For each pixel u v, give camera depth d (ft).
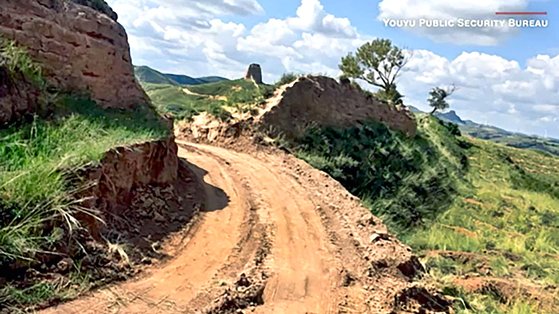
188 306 22.30
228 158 62.03
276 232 35.65
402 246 37.24
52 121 29.68
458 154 124.06
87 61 39.17
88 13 40.50
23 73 29.63
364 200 68.08
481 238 58.18
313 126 81.51
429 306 29.35
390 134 96.17
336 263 31.78
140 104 44.93
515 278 44.70
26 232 20.18
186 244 29.73
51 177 22.53
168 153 39.17
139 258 25.71
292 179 54.60
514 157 166.71
